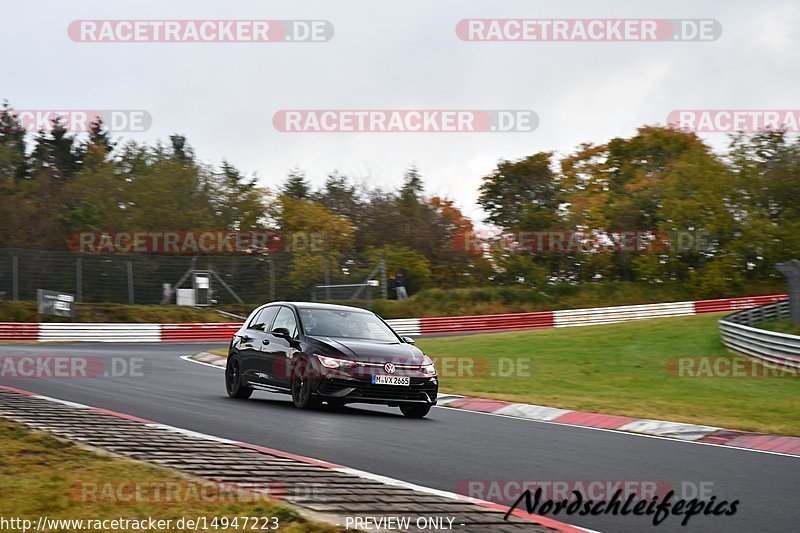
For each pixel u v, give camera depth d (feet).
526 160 594.65
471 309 497.46
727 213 573.33
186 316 414.21
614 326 361.92
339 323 150.41
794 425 145.69
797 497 84.74
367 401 136.15
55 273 407.64
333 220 591.37
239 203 582.35
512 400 166.91
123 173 606.55
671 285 570.87
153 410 129.59
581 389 199.82
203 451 91.50
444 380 211.00
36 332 350.43
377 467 90.89
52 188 642.63
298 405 140.67
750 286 575.38
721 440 126.62
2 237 561.02
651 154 635.25
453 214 616.80
